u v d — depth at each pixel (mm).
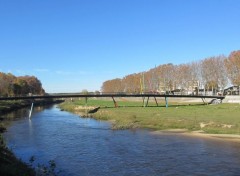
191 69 197250
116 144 53906
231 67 165125
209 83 181250
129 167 39125
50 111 135250
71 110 136000
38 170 35594
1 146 38562
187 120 78688
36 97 102750
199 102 159750
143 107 132000
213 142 53844
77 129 73375
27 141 57406
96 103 182375
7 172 28875
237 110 105688
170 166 39281
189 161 41562
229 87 190625
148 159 42969
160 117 88000
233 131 63000
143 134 64438
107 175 36031
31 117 104188
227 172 36469
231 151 46844
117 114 100688
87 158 43969
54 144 54500
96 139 59312
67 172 37156
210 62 182125
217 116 86812
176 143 53812
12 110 137250
